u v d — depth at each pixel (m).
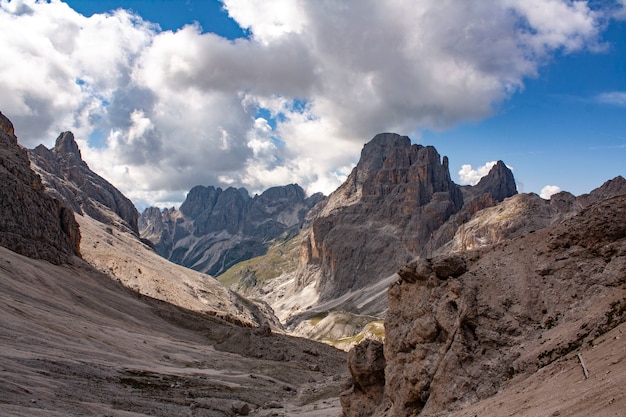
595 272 37.81
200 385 79.12
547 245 42.00
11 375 49.56
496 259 44.53
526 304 39.03
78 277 152.88
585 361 28.42
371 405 50.62
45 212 163.38
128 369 76.50
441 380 38.06
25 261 130.50
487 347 38.19
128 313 141.62
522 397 29.33
